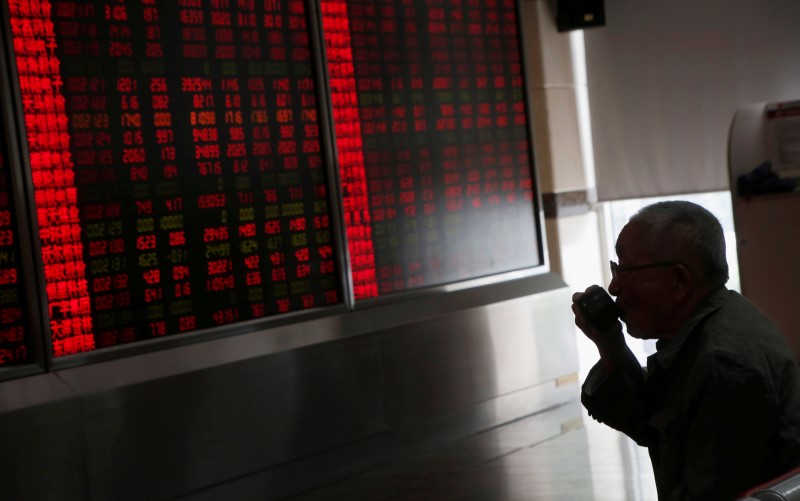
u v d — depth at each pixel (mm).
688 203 1861
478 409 5621
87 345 3998
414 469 4914
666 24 6832
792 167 5059
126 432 3969
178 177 4332
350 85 5121
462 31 5746
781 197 5066
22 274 3811
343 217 4992
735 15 6590
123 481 3949
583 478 4418
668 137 6922
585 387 1938
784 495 1191
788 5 6414
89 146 4035
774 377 1695
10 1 3803
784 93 6488
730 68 6652
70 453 3783
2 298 3770
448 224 5609
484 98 5863
